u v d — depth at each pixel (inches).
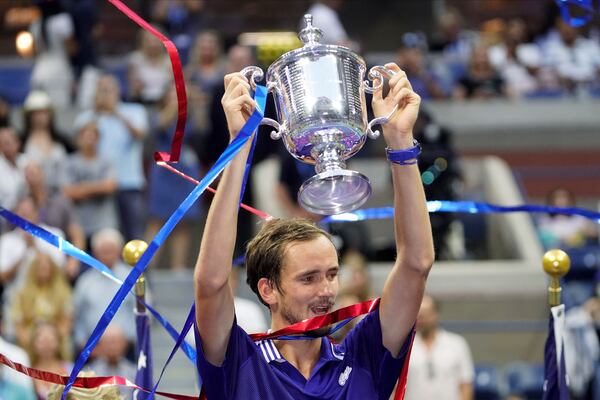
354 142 232.8
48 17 996.6
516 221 895.1
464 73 1157.7
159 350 704.4
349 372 246.5
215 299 232.4
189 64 975.0
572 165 1083.9
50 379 252.1
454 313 812.6
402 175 239.0
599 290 733.9
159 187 770.8
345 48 234.2
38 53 1002.7
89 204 751.7
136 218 770.8
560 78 1136.2
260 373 239.5
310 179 227.6
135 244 285.0
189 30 1022.4
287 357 246.7
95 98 784.3
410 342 247.9
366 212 286.8
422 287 244.5
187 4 1026.1
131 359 624.1
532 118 1088.8
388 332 247.3
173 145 238.5
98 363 581.0
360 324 252.5
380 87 238.8
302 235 243.6
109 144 772.0
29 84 1122.0
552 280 285.3
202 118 792.3
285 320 243.8
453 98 1108.5
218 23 1379.2
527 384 681.6
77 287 633.0
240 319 530.3
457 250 881.5
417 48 1090.1
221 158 221.5
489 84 1110.4
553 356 285.6
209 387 237.6
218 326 234.7
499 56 1144.8
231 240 230.7
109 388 276.4
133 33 1283.2
